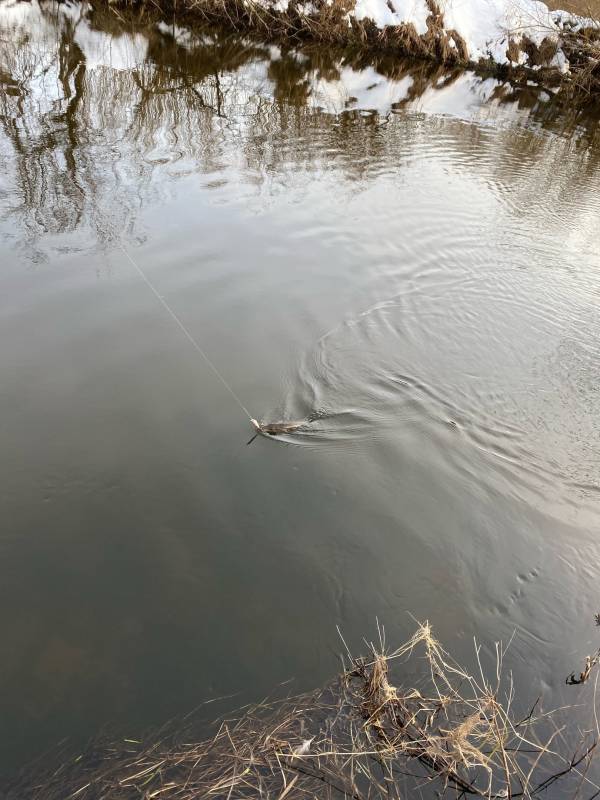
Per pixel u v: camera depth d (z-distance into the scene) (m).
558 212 12.02
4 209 10.36
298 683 4.62
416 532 5.84
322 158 13.30
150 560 5.40
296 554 5.55
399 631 5.03
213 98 15.73
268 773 4.07
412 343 8.41
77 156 12.30
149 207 10.80
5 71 15.73
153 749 4.16
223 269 9.34
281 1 20.14
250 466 6.37
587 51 18.78
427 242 10.67
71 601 5.06
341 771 4.12
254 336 8.12
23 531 5.57
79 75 16.06
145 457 6.32
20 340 7.59
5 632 4.82
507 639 5.00
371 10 20.00
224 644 4.84
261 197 11.52
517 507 6.18
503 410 7.45
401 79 18.66
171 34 19.61
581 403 7.65
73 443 6.39
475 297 9.44
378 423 7.10
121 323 8.06
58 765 4.08
